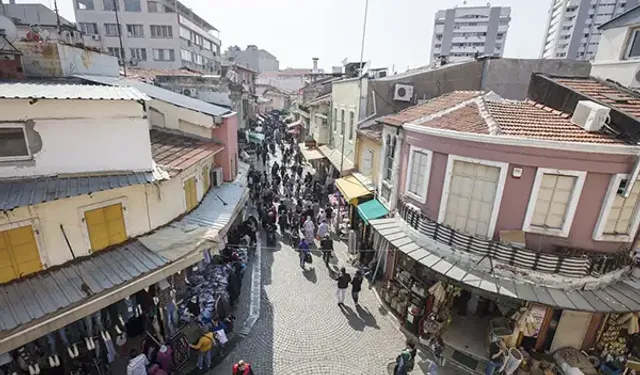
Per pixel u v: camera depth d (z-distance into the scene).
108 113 8.42
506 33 86.25
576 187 8.16
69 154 8.11
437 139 9.91
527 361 9.41
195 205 12.37
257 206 19.03
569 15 78.81
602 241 8.52
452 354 10.09
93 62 14.40
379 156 14.70
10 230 7.13
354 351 10.16
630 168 7.84
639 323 9.37
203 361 9.30
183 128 14.28
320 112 24.39
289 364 9.62
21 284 7.35
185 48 44.75
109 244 8.98
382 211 13.19
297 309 11.88
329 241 14.77
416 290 11.01
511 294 8.20
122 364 8.95
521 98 17.00
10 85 8.58
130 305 9.41
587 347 9.69
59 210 7.81
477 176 9.20
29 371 7.58
